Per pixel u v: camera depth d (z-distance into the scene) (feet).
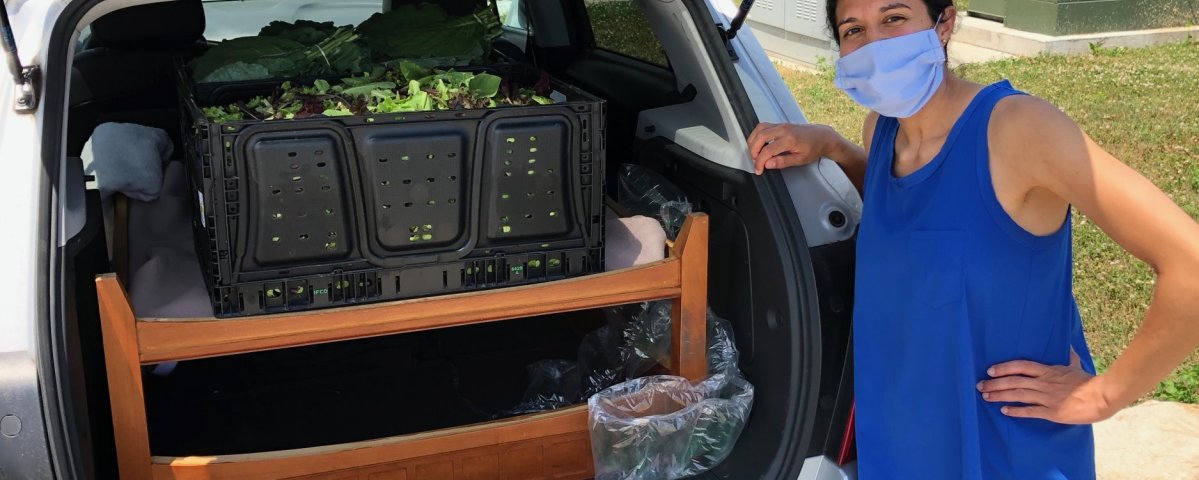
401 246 6.32
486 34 9.21
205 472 6.34
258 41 8.27
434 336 10.00
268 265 6.10
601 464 7.13
